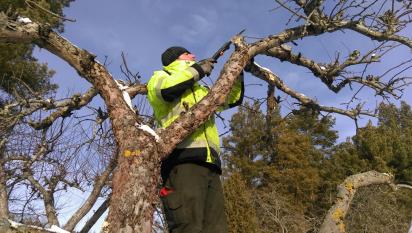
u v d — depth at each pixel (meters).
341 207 4.88
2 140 5.33
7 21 3.09
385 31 4.44
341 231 4.70
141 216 2.66
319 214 21.39
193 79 3.11
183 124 2.96
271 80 4.75
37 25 3.19
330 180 23.17
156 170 2.84
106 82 3.24
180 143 3.01
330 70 4.77
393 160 24.41
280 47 4.52
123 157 2.82
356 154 23.98
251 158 23.22
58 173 5.84
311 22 4.07
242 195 12.66
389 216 11.72
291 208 16.73
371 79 4.84
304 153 23.41
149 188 2.75
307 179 21.83
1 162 5.64
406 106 19.88
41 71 12.41
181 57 3.38
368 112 5.12
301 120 5.83
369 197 10.94
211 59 3.67
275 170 22.09
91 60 3.28
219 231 3.03
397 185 5.46
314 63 4.73
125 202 2.65
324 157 27.67
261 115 5.62
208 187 3.09
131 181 2.72
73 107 4.61
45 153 5.52
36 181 5.78
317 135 26.61
